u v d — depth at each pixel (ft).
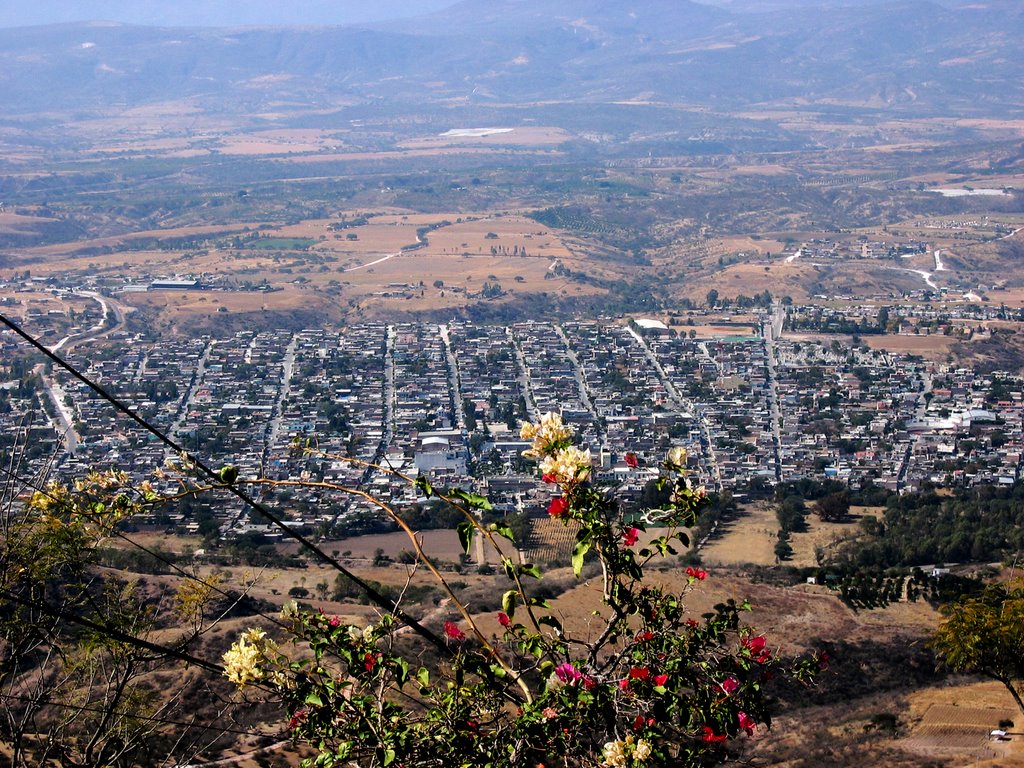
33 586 46.19
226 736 68.90
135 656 48.16
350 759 28.07
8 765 48.96
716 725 29.14
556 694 28.19
